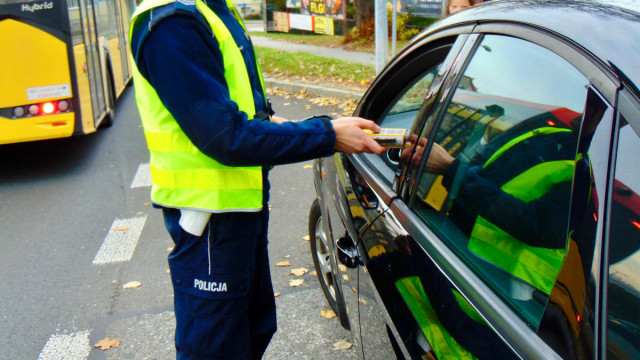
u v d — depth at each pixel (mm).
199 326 2023
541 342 1160
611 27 1264
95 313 3656
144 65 1715
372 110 2725
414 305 1648
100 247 4574
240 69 1822
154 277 4066
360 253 2166
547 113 1377
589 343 1038
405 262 1771
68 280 4090
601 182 1106
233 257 1951
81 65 6555
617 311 1049
